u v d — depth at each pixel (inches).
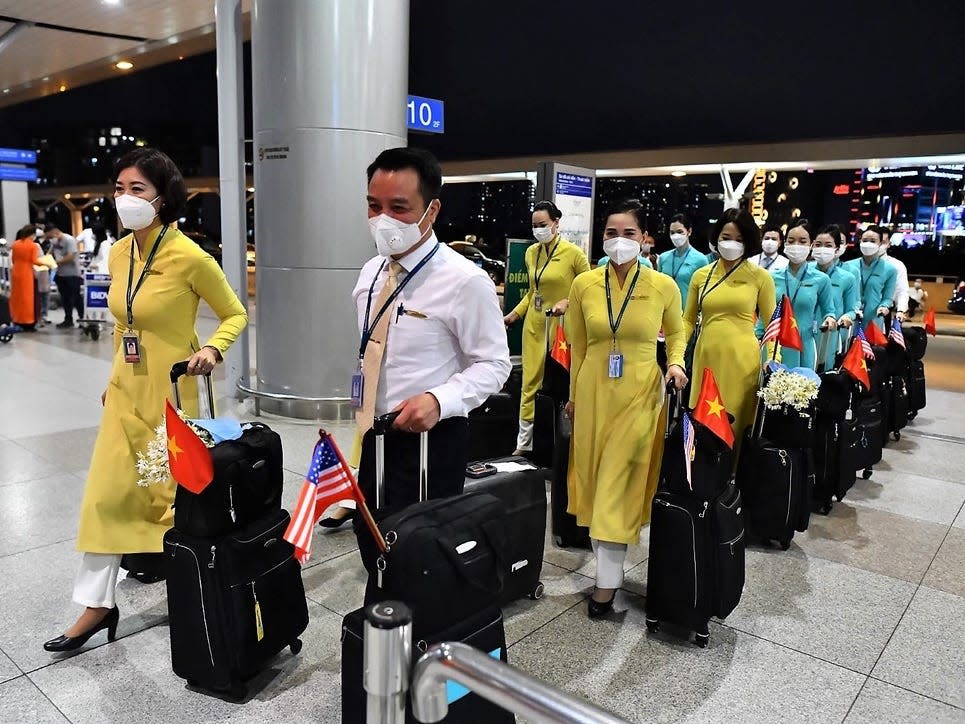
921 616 125.8
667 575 113.9
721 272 174.2
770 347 176.6
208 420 102.5
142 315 107.6
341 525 157.9
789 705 100.0
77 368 328.8
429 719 48.8
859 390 189.9
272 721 93.0
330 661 107.1
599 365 128.7
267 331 242.5
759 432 156.1
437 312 80.7
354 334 237.5
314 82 221.1
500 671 44.4
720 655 112.1
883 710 99.3
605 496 122.1
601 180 484.4
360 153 227.9
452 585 72.3
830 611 127.0
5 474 183.9
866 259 275.4
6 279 489.1
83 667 103.8
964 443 246.1
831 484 174.4
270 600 99.4
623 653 112.1
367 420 83.3
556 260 212.5
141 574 128.7
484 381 79.7
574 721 40.1
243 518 96.4
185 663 97.2
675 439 113.6
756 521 153.1
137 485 108.4
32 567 133.9
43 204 1181.1
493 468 125.6
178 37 499.5
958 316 670.5
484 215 600.1
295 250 230.8
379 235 78.7
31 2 421.4
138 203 102.9
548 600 129.3
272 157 229.3
